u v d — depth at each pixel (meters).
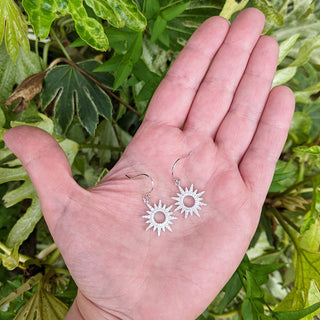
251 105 0.21
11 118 0.24
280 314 0.19
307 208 0.27
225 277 0.18
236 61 0.21
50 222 0.17
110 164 0.29
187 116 0.21
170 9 0.21
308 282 0.22
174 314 0.17
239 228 0.19
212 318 0.28
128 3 0.17
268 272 0.20
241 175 0.20
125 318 0.17
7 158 0.24
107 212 0.17
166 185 0.19
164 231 0.18
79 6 0.16
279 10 0.26
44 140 0.17
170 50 0.26
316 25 0.27
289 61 0.28
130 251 0.17
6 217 0.27
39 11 0.16
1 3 0.17
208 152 0.20
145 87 0.23
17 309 0.23
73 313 0.19
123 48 0.23
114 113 0.29
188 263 0.17
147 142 0.20
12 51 0.18
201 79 0.21
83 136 0.28
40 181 0.16
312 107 0.32
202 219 0.19
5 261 0.21
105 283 0.17
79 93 0.24
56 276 0.24
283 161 0.30
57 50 0.26
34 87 0.22
